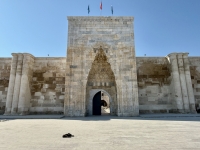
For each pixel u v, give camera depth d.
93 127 9.12
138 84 20.75
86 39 19.06
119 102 17.47
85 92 17.70
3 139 6.07
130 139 6.10
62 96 20.27
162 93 20.53
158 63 21.62
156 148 4.88
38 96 20.17
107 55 18.69
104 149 4.77
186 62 20.03
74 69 18.16
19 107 17.98
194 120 12.50
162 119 13.50
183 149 4.77
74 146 5.11
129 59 18.55
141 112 19.83
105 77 19.78
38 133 7.26
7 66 21.53
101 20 19.61
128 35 19.28
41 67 21.20
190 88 19.20
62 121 12.43
